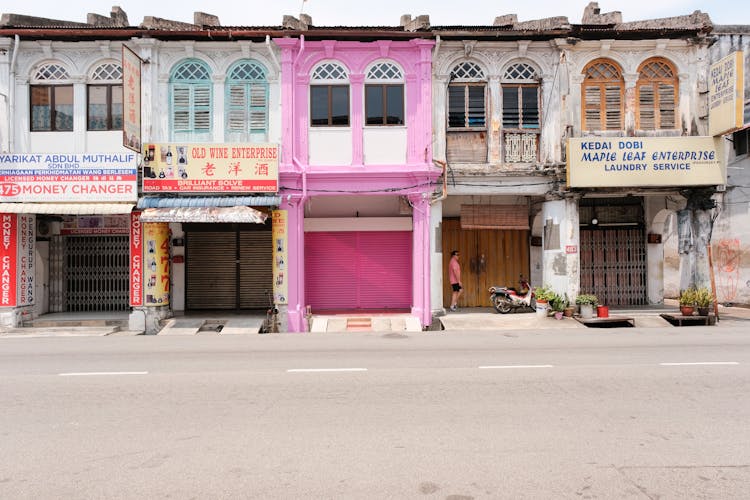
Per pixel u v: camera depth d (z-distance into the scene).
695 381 7.21
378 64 14.60
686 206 15.05
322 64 14.56
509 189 14.66
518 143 14.84
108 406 6.22
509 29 14.71
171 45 14.27
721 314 16.02
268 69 14.45
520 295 15.78
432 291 14.52
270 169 13.94
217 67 14.41
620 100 14.90
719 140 14.13
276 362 8.86
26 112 14.12
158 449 4.86
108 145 14.23
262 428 5.40
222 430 5.35
